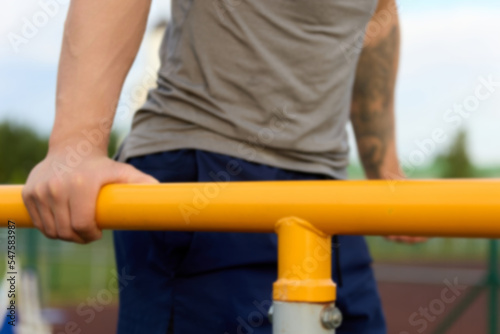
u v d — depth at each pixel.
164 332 1.07
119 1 0.97
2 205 0.92
